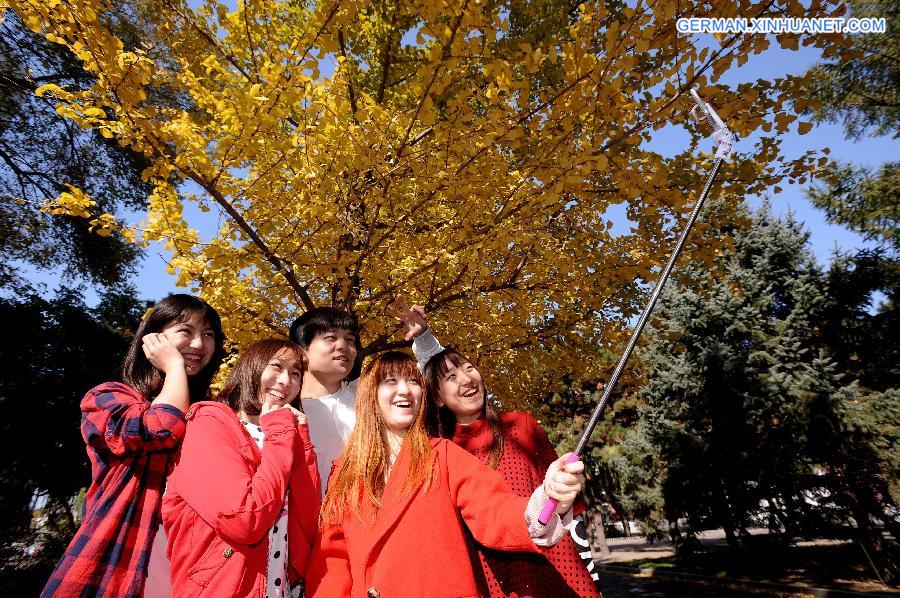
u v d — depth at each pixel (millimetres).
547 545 1178
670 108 2980
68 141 11461
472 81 3643
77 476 12523
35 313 12492
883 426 9906
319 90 2854
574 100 3006
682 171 3900
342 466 1554
